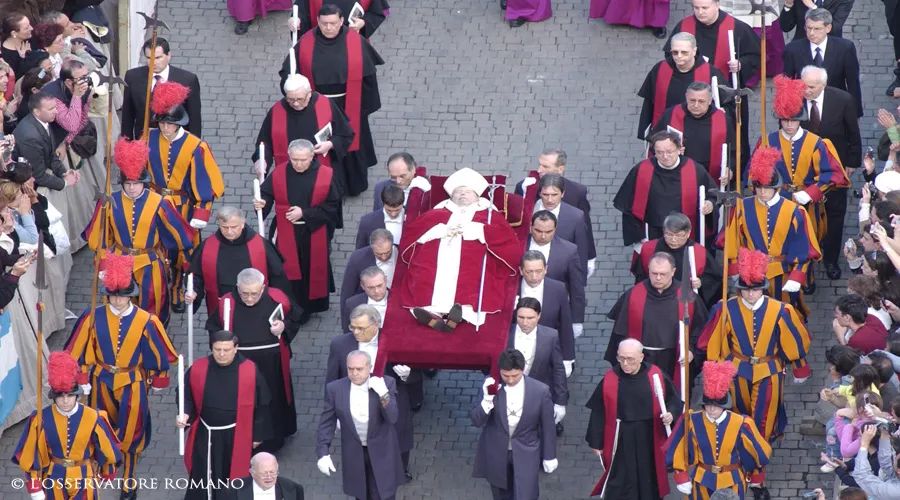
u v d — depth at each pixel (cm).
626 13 7925
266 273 6234
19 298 6106
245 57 7831
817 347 6494
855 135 6725
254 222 7050
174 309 6700
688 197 6431
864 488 5112
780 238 6222
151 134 6588
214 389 5725
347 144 6931
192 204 6656
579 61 7819
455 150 7375
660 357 5984
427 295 5844
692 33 7219
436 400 6359
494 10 8112
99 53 7062
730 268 6241
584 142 7400
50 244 6225
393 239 6200
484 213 6034
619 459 5716
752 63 7219
